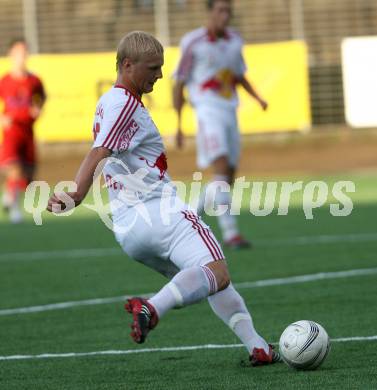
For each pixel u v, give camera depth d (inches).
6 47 4101.9
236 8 4158.5
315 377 737.0
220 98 1680.6
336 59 4092.0
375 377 733.3
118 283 1348.4
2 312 1144.2
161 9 3944.4
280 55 3449.8
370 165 3272.6
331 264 1422.2
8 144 2317.9
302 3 4114.2
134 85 725.9
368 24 4119.1
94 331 1007.0
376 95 3526.1
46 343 948.6
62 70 3368.6
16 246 1834.4
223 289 737.6
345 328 951.0
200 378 759.1
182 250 725.3
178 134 1674.5
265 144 3745.1
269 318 1029.8
